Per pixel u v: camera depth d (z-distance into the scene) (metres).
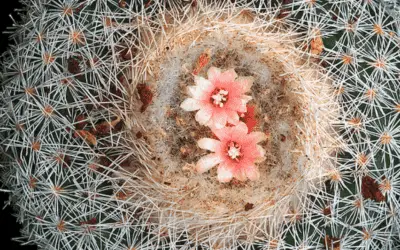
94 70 0.16
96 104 0.16
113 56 0.16
